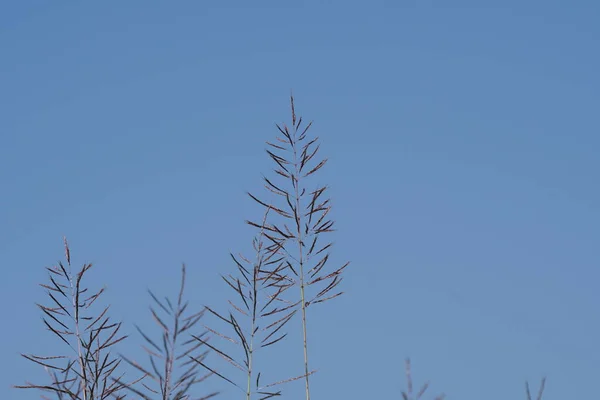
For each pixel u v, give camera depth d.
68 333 7.04
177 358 6.04
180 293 6.08
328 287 8.11
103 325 7.12
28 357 6.80
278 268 7.95
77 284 7.23
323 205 8.57
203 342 6.79
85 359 6.91
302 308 8.01
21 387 6.49
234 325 7.23
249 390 7.14
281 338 7.40
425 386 5.37
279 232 8.26
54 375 6.75
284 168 8.77
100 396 6.59
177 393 6.00
